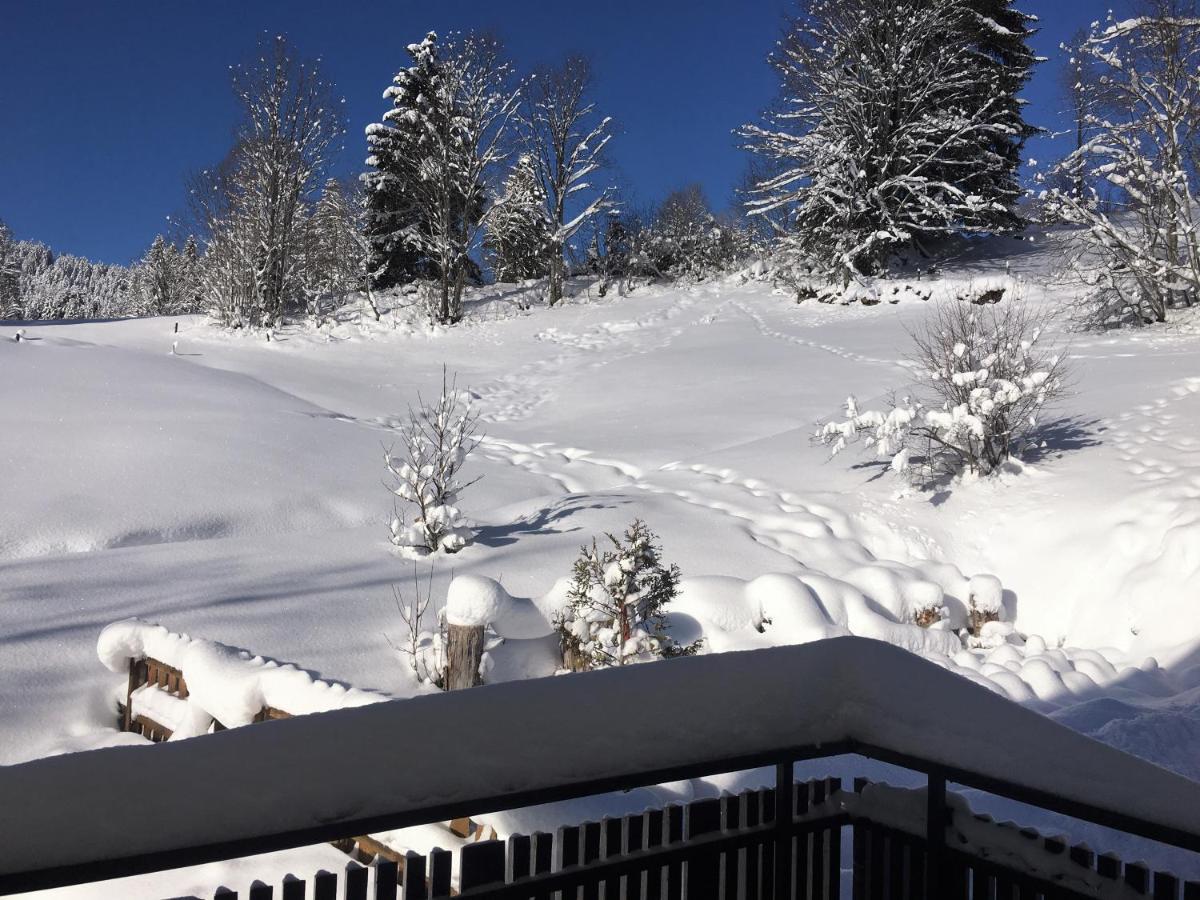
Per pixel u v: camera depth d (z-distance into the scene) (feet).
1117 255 71.72
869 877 9.37
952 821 8.81
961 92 111.55
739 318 100.99
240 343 87.97
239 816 5.42
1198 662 25.08
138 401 46.09
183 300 146.82
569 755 6.51
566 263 135.44
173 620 22.70
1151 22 70.85
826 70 111.96
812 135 112.88
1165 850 15.33
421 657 21.35
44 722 19.20
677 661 7.71
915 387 56.49
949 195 111.65
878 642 8.44
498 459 48.73
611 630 22.85
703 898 8.49
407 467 30.91
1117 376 51.49
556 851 7.88
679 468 44.65
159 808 5.29
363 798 5.77
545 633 24.02
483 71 114.62
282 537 31.68
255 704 17.35
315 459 40.98
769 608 26.50
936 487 38.91
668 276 139.13
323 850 14.44
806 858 9.27
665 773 6.73
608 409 63.00
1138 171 70.23
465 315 113.29
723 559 31.71
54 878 4.92
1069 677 25.16
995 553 34.55
